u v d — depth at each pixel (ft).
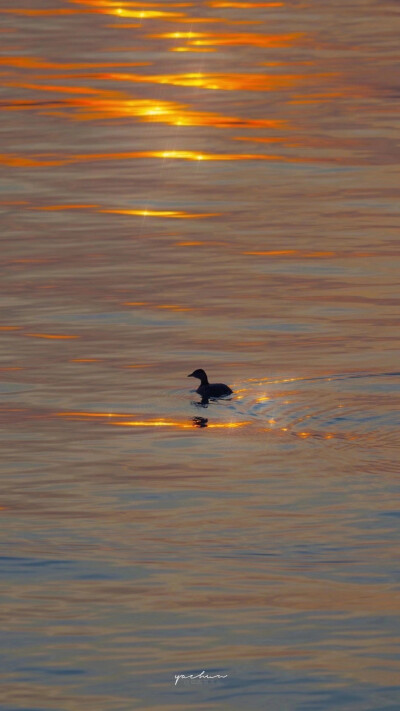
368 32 267.80
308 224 145.79
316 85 221.66
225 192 160.86
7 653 56.85
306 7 297.53
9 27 269.85
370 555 66.39
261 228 144.46
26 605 61.36
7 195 160.15
